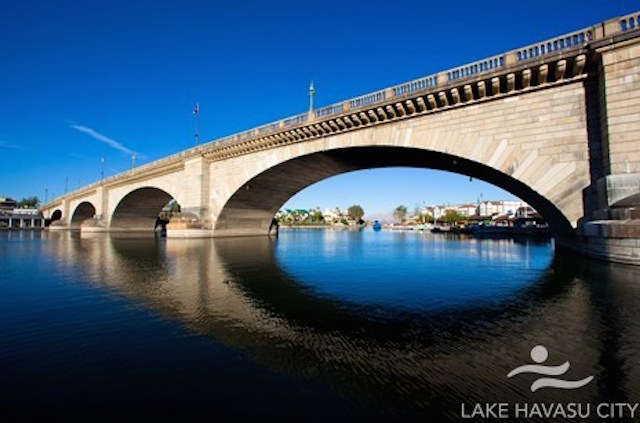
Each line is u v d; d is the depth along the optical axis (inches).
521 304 460.1
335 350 299.9
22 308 438.6
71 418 195.0
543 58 704.4
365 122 1064.8
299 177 1627.7
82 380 241.9
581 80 700.0
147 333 343.9
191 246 1384.1
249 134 1491.1
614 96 616.4
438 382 240.2
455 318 398.6
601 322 368.2
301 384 237.3
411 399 217.8
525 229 2324.1
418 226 4456.2
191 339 327.3
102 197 2751.0
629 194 582.2
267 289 568.4
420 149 946.1
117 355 287.1
